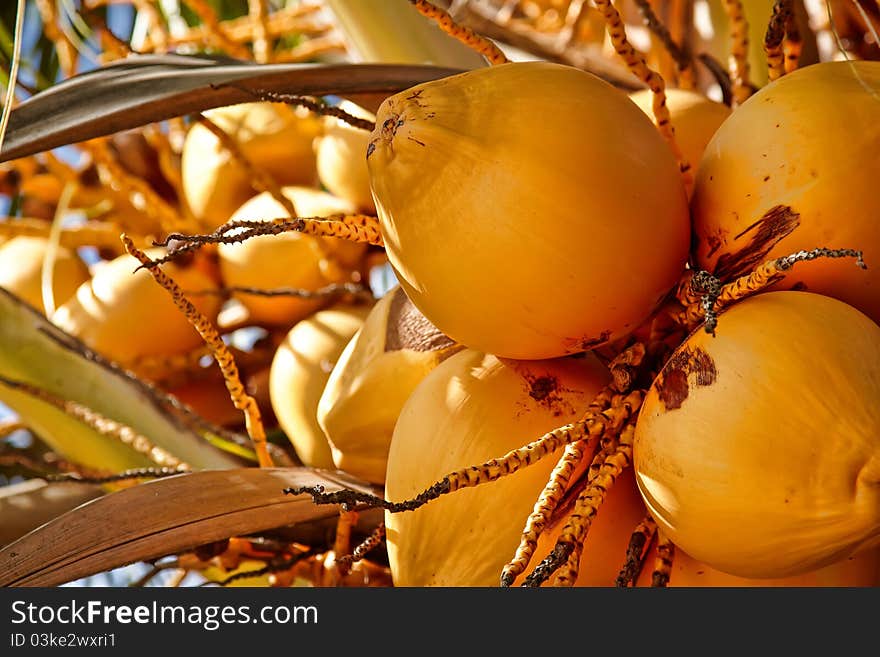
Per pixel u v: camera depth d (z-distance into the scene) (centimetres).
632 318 114
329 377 151
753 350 107
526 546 107
